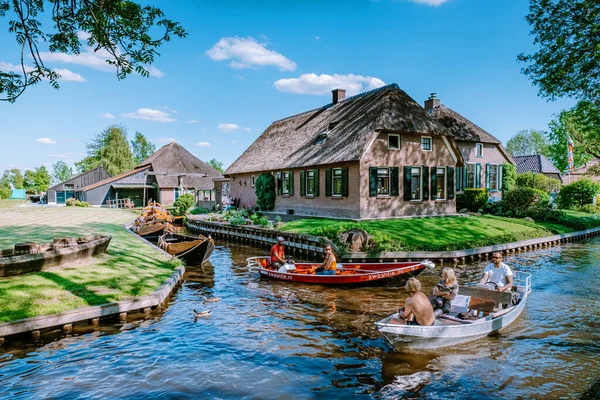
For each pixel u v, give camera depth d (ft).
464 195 87.51
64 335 26.32
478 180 102.83
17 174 308.19
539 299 35.17
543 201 87.76
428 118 77.25
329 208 77.41
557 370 21.88
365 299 35.99
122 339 26.02
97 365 22.27
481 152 104.83
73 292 30.63
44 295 29.35
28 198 237.66
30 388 19.71
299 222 73.26
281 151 98.94
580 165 185.16
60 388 19.74
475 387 20.18
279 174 94.73
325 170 77.97
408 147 74.23
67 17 25.46
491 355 23.80
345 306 33.88
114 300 29.81
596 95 70.64
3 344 24.53
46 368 21.81
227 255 62.95
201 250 51.85
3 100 24.23
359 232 53.83
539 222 78.23
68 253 37.55
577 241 75.20
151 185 177.27
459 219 71.15
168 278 37.93
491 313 27.14
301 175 85.92
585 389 19.83
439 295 26.18
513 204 83.71
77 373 21.31
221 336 26.86
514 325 28.60
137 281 35.37
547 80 71.56
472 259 54.39
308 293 38.17
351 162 70.95
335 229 56.95
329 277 40.19
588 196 111.04
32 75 24.75
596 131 82.58
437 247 53.21
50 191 192.95
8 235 61.36
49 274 34.47
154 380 20.63
